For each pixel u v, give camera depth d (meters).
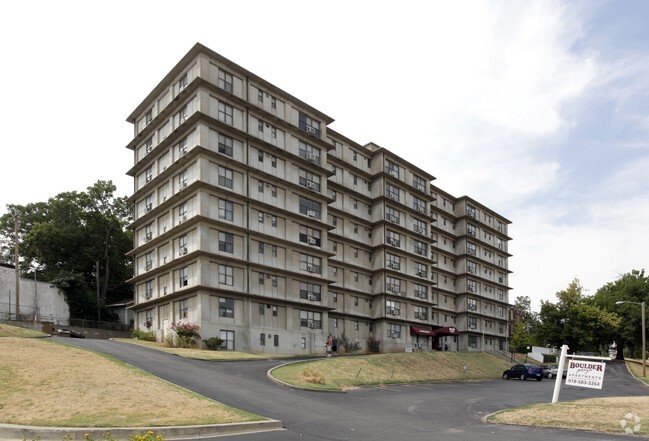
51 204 70.94
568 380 20.55
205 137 44.19
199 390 20.50
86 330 57.84
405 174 70.81
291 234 50.84
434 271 78.38
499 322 90.62
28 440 12.52
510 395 30.34
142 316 50.81
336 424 16.23
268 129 50.28
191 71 46.75
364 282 63.88
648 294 75.75
